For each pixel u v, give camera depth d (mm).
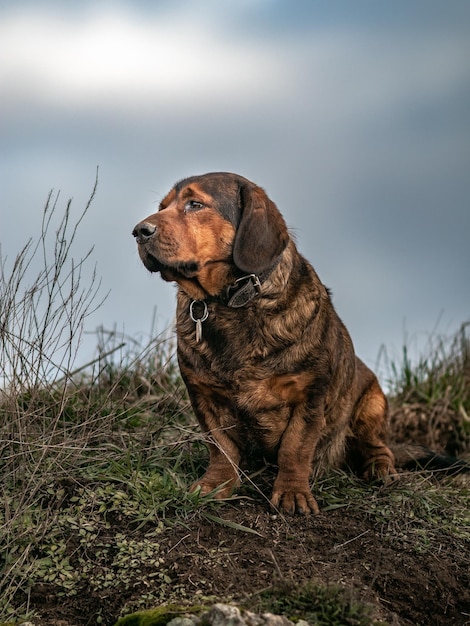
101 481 6348
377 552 5969
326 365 6652
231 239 6500
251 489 6805
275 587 5180
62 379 7797
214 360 6535
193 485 6531
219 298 6531
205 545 5805
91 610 5270
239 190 6598
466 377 10781
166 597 5227
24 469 6086
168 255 6250
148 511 6039
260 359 6477
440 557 6066
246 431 6742
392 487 6977
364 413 7785
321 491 6797
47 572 5504
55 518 5852
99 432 6734
